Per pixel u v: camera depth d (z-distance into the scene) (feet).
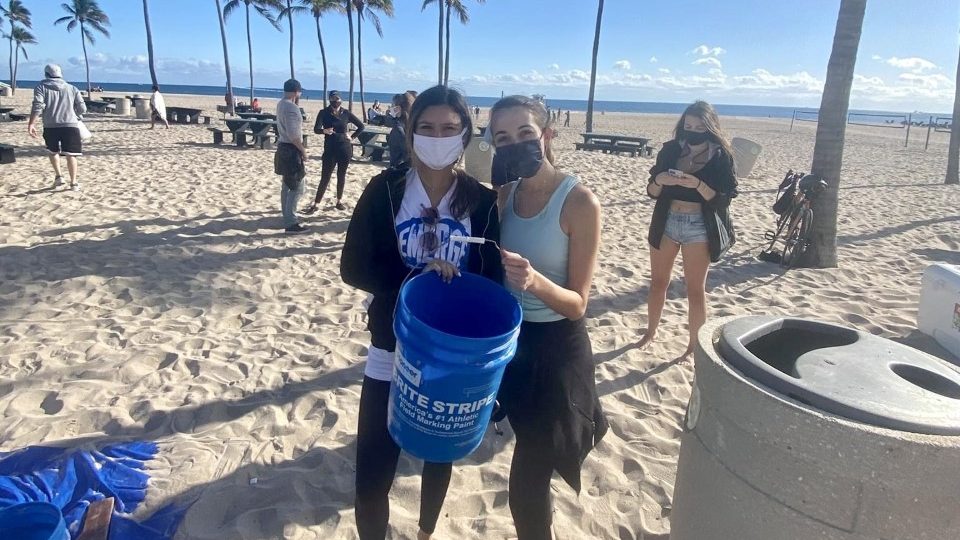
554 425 6.62
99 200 28.68
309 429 11.24
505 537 8.82
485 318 6.66
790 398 5.04
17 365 12.96
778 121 245.86
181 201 29.37
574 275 6.79
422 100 6.55
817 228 23.34
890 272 23.32
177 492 9.27
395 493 9.63
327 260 21.39
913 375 5.50
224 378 12.95
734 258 24.53
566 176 6.92
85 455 9.86
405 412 6.12
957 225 32.12
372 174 40.52
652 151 68.54
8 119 65.46
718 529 5.63
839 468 4.74
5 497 8.81
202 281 18.81
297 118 23.53
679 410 12.70
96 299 16.97
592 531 9.15
